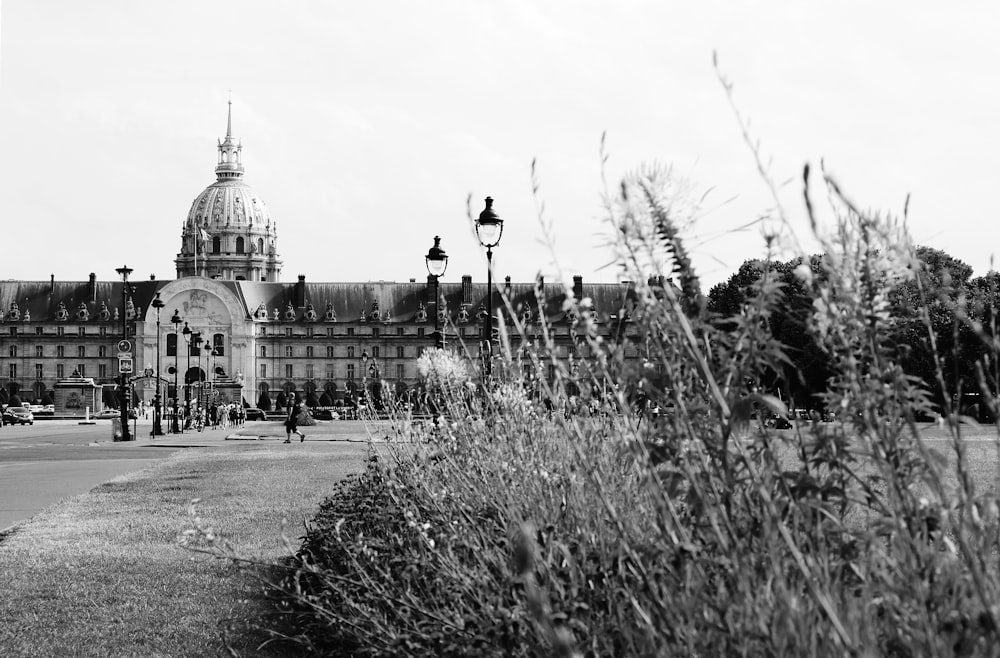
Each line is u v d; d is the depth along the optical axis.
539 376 7.13
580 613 5.65
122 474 33.12
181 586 13.45
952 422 4.75
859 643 4.12
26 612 12.31
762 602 4.46
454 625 6.97
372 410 15.48
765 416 6.18
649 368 5.70
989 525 4.59
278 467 34.38
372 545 9.42
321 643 9.78
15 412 108.19
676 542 4.94
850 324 5.30
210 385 168.00
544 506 7.71
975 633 4.03
